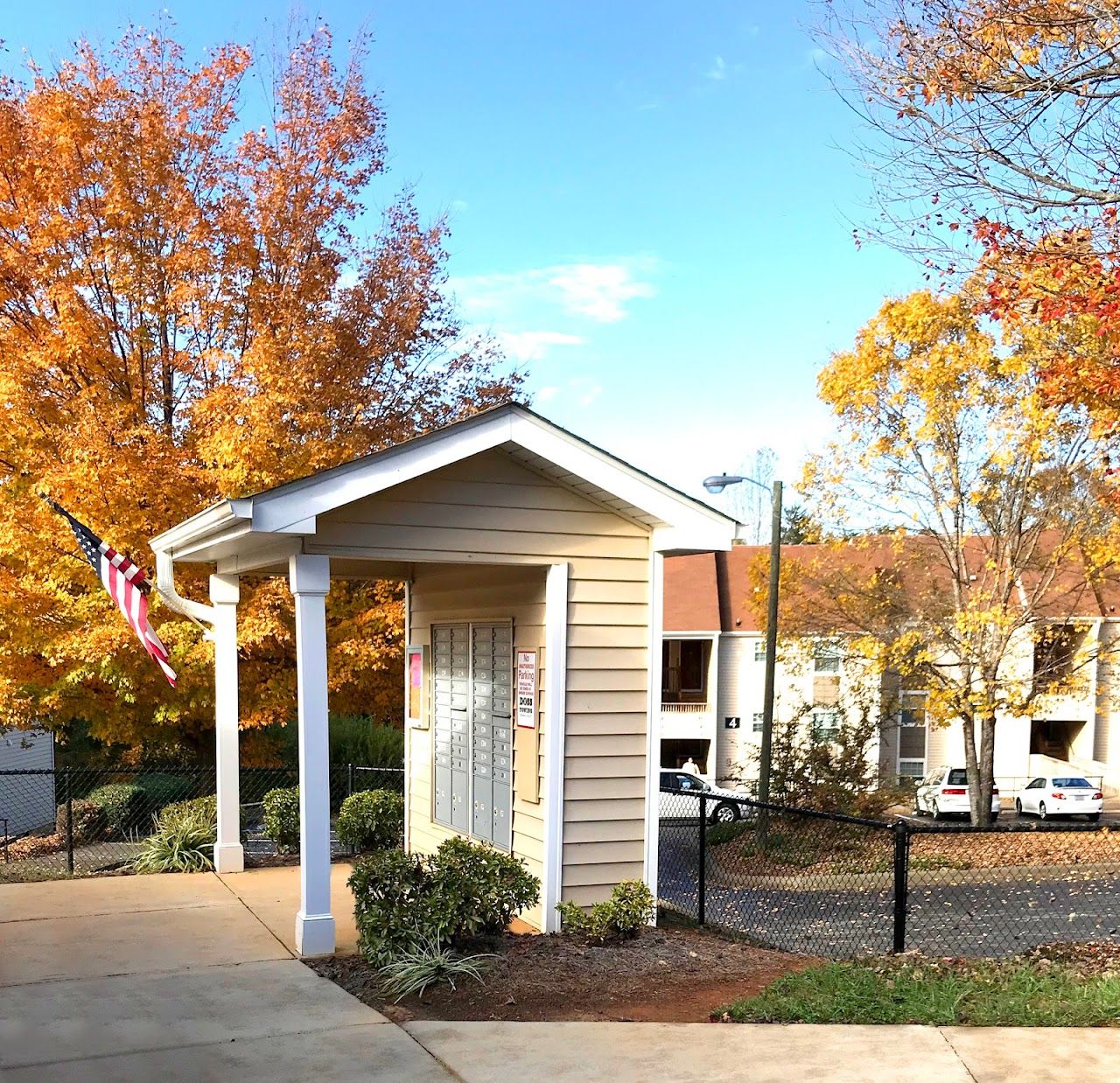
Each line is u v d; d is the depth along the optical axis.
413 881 6.95
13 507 13.05
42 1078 4.92
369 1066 5.07
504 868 7.18
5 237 14.41
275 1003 6.07
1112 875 16.52
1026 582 20.89
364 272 16.59
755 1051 5.21
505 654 8.91
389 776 14.53
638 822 8.34
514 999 6.18
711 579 34.59
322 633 7.27
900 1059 5.06
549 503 8.11
